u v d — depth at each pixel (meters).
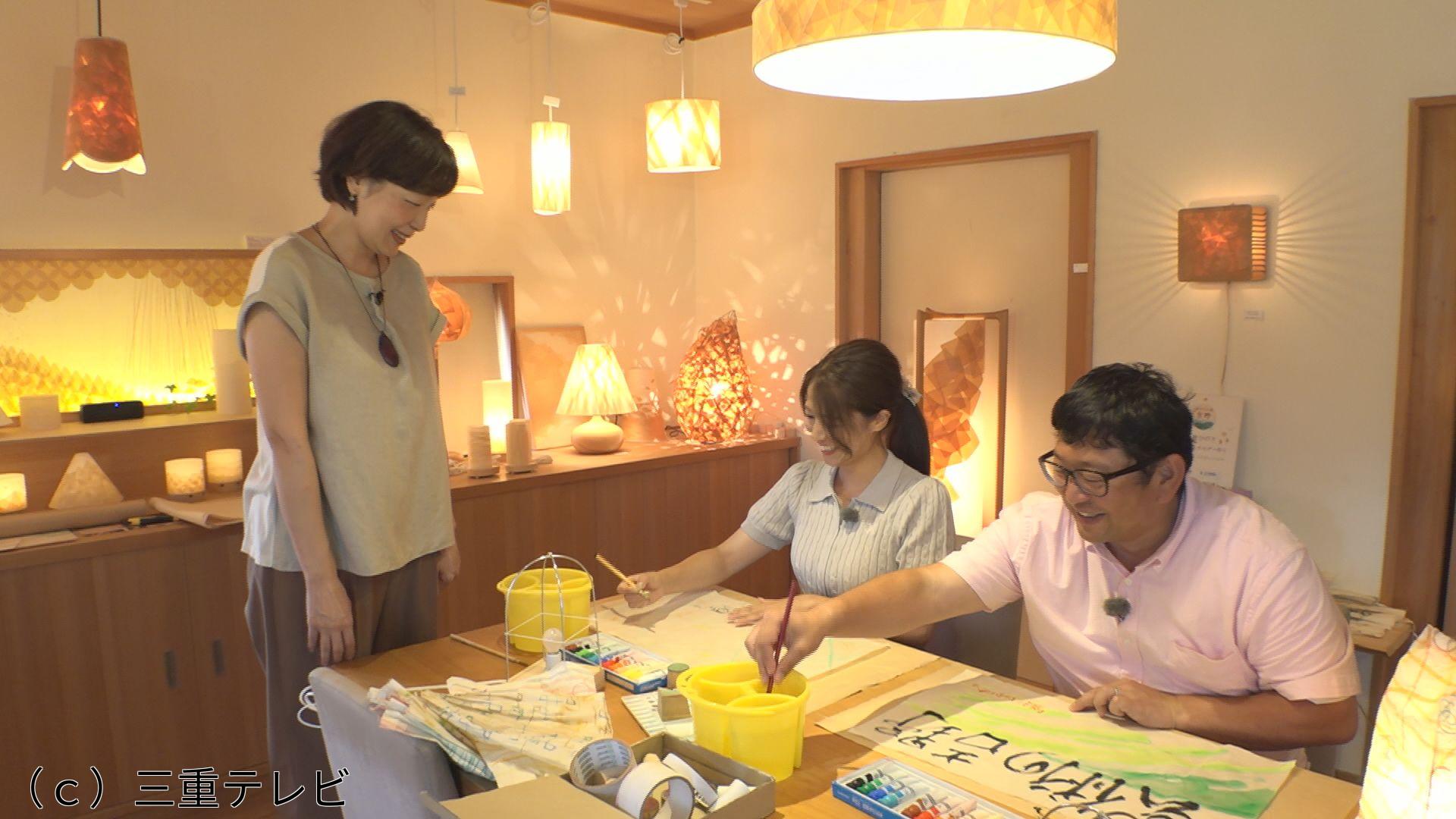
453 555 2.10
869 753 1.32
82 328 2.67
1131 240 2.84
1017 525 1.68
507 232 3.44
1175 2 2.70
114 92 2.44
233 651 2.63
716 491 3.54
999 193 3.23
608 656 1.67
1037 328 3.17
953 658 1.96
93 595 2.40
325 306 1.82
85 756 2.42
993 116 3.10
